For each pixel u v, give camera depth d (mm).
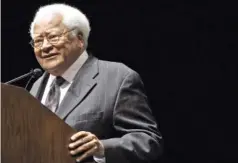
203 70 16469
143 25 16516
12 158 7113
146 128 8977
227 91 16422
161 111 16641
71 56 9109
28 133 7273
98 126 8812
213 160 16500
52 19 9055
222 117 16469
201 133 16547
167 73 16578
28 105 7309
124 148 8539
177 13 16422
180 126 16609
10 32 16469
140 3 16469
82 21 9266
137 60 16594
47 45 8961
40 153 7371
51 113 7520
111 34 16562
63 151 7613
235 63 16328
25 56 16469
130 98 9094
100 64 9391
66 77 9180
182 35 16438
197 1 16328
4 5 16438
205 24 16344
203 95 16500
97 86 9070
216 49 16375
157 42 16531
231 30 16281
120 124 8938
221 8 16281
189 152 16594
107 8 16500
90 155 7941
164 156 16609
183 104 16578
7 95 7133
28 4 16484
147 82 16625
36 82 9883
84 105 8867
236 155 16422
